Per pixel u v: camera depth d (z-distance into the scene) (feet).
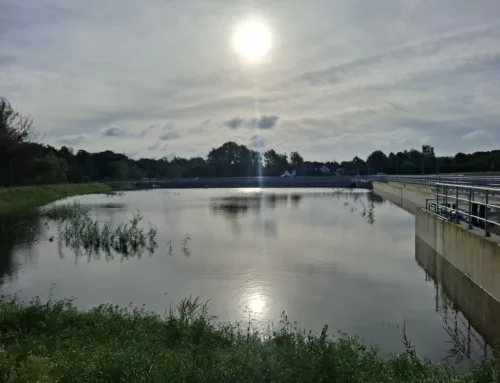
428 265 59.93
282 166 482.28
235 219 113.70
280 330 35.81
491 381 23.76
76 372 22.56
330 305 43.68
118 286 51.34
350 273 55.77
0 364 22.30
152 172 415.23
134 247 74.95
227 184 330.75
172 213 131.54
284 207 148.25
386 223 102.58
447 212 59.41
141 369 22.79
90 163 357.61
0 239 84.48
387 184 205.05
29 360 23.38
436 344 34.24
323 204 159.12
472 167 339.57
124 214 129.49
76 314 35.60
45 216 123.75
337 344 29.91
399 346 33.83
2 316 33.45
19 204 152.46
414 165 375.66
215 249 72.43
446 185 59.98
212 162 482.69
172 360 24.64
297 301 44.98
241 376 21.84
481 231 46.24
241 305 43.93
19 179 228.84
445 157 376.89
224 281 52.70
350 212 128.57
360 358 27.02
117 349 26.78
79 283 52.95
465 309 42.04
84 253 70.85
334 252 68.85
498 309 37.35
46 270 59.77
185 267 60.18
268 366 22.79
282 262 62.03
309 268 58.49
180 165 458.91
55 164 248.93
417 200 121.39
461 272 48.73
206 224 104.12
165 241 80.33
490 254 39.60
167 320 35.45
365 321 39.32
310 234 87.20
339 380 22.33
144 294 47.98
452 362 30.94
